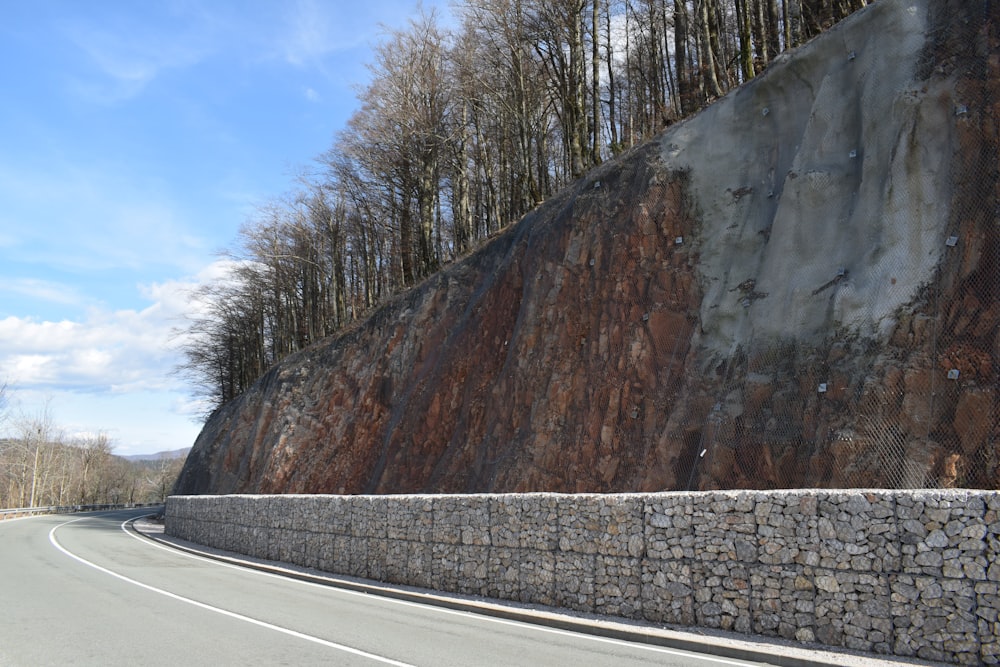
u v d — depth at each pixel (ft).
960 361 33.55
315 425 100.63
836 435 35.47
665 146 57.93
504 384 60.70
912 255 38.11
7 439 262.88
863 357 37.29
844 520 25.07
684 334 49.24
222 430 150.82
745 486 38.78
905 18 44.42
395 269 135.03
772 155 51.31
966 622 21.95
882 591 23.80
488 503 38.47
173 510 91.35
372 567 46.26
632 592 30.89
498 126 113.29
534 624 31.58
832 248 42.65
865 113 44.29
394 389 85.56
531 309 61.82
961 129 38.47
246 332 200.44
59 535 92.12
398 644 26.63
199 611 34.30
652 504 30.89
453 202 128.47
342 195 148.46
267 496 61.67
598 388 51.34
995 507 21.93
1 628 29.43
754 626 26.81
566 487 49.29
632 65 124.67
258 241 165.07
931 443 32.60
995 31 39.42
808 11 72.02
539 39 92.07
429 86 112.27
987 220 35.78
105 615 32.78
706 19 69.82
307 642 26.89
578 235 60.54
